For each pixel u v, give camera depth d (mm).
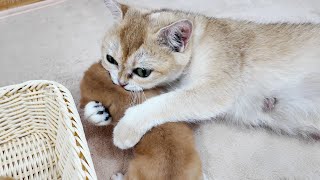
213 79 485
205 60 483
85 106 476
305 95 507
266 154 519
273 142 530
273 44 505
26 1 665
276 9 695
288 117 522
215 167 506
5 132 457
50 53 612
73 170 397
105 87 464
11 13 650
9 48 612
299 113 515
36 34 633
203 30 490
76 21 656
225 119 544
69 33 640
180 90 487
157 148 424
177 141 431
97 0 685
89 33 643
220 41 491
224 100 492
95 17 663
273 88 507
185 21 427
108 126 522
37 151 460
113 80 468
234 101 506
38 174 451
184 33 437
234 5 698
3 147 457
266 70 504
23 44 619
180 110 480
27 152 458
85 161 392
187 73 488
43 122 470
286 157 517
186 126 465
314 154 521
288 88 506
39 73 588
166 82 489
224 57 486
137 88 468
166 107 477
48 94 449
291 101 512
